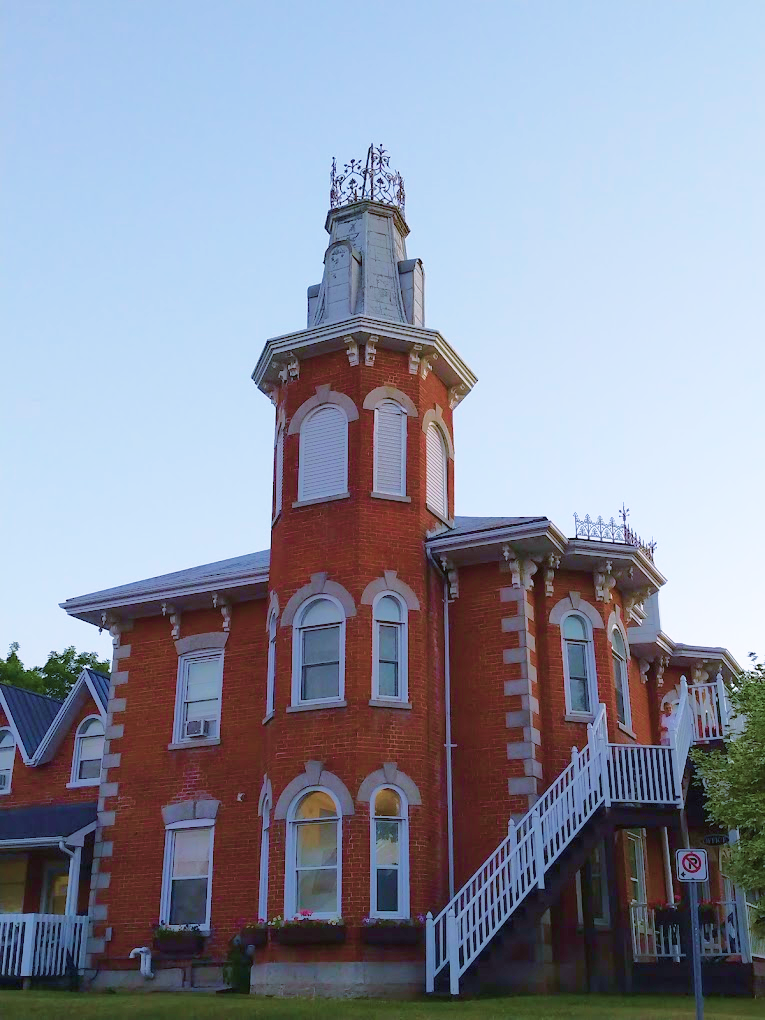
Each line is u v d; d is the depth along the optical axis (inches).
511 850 706.8
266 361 928.3
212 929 836.6
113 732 945.5
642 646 1000.9
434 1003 628.1
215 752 895.1
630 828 781.3
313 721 788.0
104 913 881.5
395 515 852.0
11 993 717.3
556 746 810.2
